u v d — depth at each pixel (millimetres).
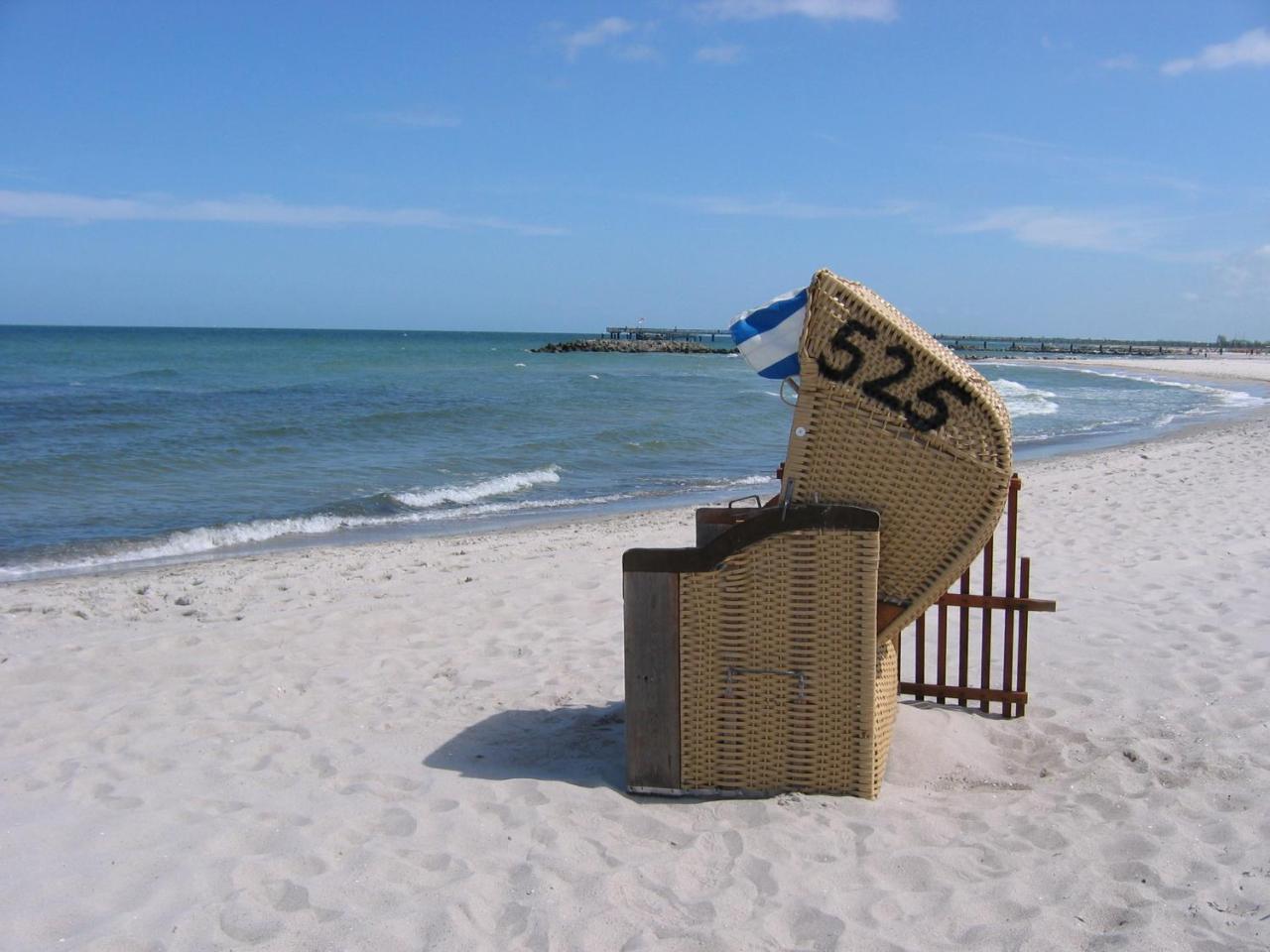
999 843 3680
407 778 4270
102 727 4934
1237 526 9617
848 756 3975
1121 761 4391
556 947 3014
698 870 3482
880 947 3025
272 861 3490
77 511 12953
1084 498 11758
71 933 3059
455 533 11859
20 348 75000
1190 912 3166
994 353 102750
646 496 15023
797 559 3912
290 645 6395
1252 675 5375
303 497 14180
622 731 4855
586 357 84812
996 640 6156
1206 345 163000
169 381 39750
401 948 3006
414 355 76000
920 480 3850
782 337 3963
